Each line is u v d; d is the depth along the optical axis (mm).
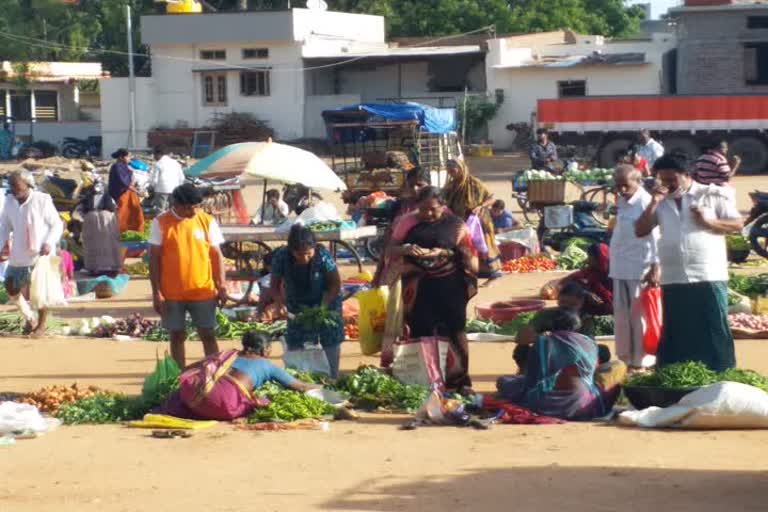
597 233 21844
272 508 7414
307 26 56344
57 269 14852
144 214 25344
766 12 49062
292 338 11266
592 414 9930
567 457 8594
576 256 20453
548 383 9984
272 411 9969
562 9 69562
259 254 17406
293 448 9062
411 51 55969
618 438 9180
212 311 11469
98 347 14109
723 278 10695
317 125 56750
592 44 55156
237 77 56906
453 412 9805
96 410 10281
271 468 8484
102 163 40938
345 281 16594
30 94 63594
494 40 54969
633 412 9734
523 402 10109
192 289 11320
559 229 22312
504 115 55250
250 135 56000
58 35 64562
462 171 15078
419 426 9758
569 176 28422
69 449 9203
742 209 29891
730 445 8898
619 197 11367
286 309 11438
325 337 11211
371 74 58031
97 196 22297
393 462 8570
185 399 9961
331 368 11305
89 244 19531
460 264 10914
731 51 49594
